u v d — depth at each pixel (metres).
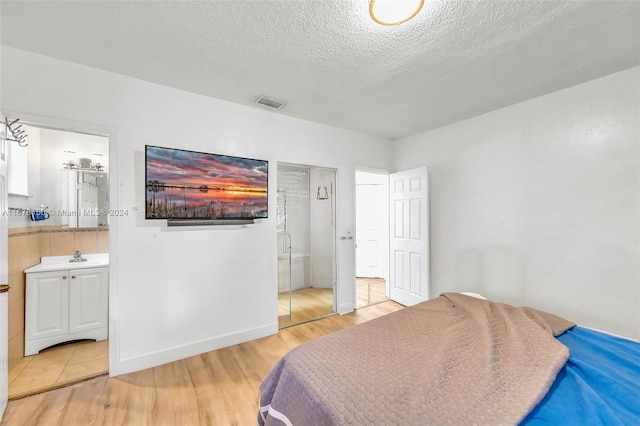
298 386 1.12
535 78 2.25
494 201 2.94
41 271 2.51
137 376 2.14
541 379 1.03
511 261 2.79
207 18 1.56
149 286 2.29
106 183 3.25
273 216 2.97
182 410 1.78
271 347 2.64
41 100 1.92
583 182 2.32
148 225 2.29
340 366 1.16
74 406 1.80
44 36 1.72
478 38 1.73
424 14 1.51
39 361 2.37
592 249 2.28
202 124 2.54
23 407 1.79
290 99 2.65
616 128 2.15
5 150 1.84
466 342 1.35
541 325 1.51
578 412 0.92
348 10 1.49
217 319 2.61
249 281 2.80
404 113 3.02
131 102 2.22
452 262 3.35
